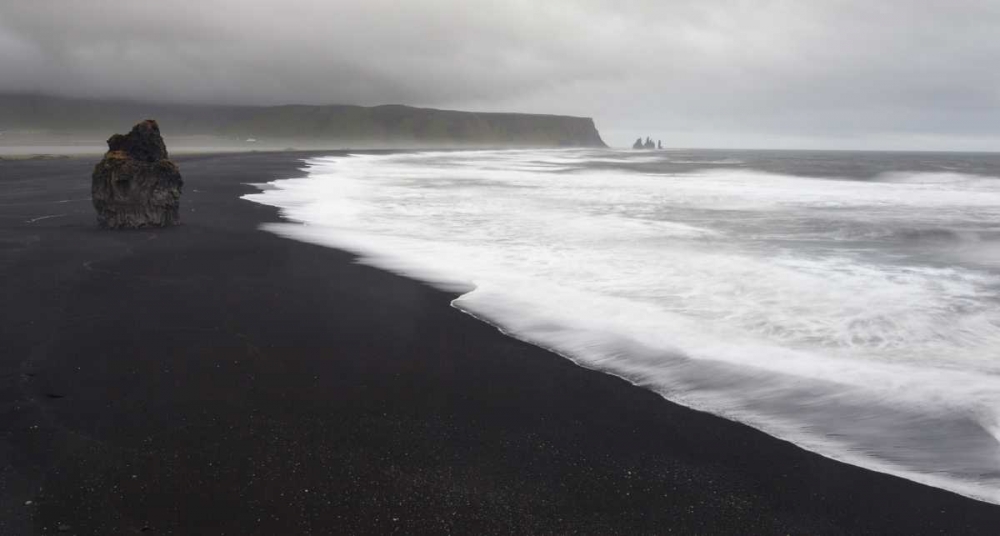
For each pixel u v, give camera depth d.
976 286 8.62
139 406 4.93
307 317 7.34
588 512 3.68
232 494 3.77
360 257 10.77
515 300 8.12
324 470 4.06
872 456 4.35
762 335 6.70
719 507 3.76
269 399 5.12
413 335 6.78
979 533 3.53
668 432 4.70
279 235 12.83
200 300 7.92
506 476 4.05
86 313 7.26
